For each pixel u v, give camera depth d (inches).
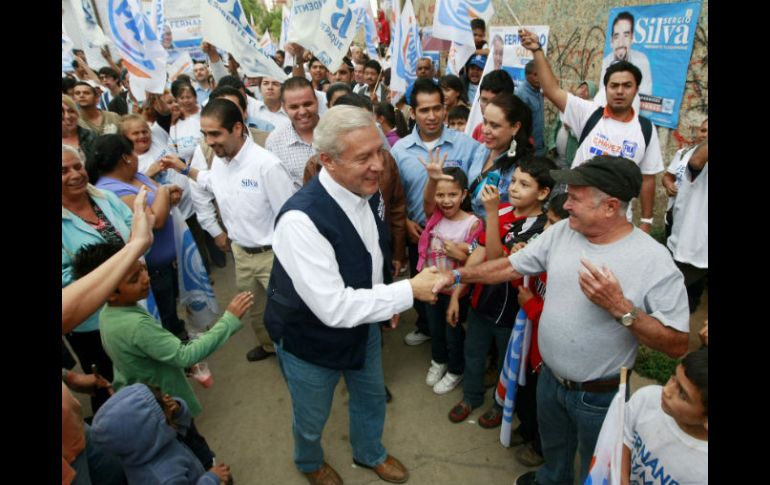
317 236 71.0
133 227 66.6
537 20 227.3
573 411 74.0
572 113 134.8
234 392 131.7
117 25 155.0
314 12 153.1
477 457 105.3
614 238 66.8
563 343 70.7
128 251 63.7
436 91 123.3
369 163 68.4
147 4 303.6
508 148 110.3
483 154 123.3
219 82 210.8
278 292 80.1
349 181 70.5
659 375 120.4
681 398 48.5
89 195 102.0
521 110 105.8
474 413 116.8
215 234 144.6
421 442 110.3
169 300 129.3
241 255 126.8
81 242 95.4
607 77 119.6
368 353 89.7
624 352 68.6
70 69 263.4
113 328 78.7
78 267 74.9
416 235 130.1
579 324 68.8
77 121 152.5
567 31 207.9
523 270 79.4
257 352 144.5
